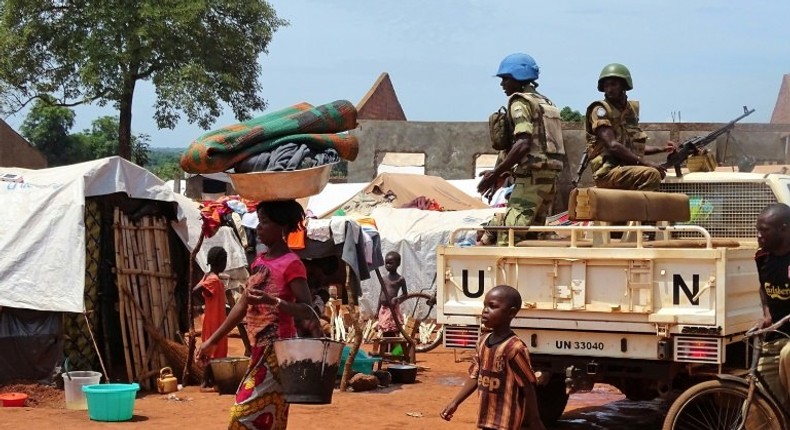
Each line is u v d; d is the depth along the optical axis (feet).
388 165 116.26
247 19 118.83
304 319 17.62
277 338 17.47
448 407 19.44
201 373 37.58
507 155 27.63
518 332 25.48
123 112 115.96
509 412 18.48
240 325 38.96
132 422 29.35
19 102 116.16
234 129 19.26
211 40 115.44
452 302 26.18
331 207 83.35
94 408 29.45
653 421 31.22
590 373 24.64
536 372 27.94
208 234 37.37
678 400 21.48
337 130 20.44
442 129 115.14
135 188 37.04
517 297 18.80
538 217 28.40
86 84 110.32
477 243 30.09
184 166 19.17
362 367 38.99
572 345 24.88
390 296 45.29
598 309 24.35
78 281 34.42
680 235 30.35
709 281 23.24
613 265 24.27
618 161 29.25
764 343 20.79
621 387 27.81
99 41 110.22
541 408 29.60
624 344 24.30
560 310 24.82
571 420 31.32
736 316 23.95
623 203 24.75
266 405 17.53
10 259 34.22
